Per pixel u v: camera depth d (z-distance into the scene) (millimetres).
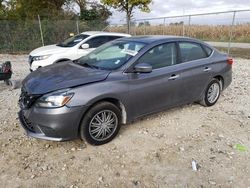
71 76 3594
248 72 9094
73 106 3234
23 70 9633
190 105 5305
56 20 17516
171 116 4699
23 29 16328
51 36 17203
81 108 3297
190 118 4637
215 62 5023
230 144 3732
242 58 13305
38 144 3664
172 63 4332
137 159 3332
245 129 4242
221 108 5191
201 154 3463
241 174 3043
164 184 2867
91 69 3875
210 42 20625
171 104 4438
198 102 5277
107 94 3486
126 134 3980
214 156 3414
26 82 3738
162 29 19562
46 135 3324
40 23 16562
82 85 3365
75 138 3443
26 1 20469
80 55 8062
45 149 3541
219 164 3238
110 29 18906
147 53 3998
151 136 3934
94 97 3371
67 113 3213
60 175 3008
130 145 3666
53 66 4281
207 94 5082
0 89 6527
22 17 20156
